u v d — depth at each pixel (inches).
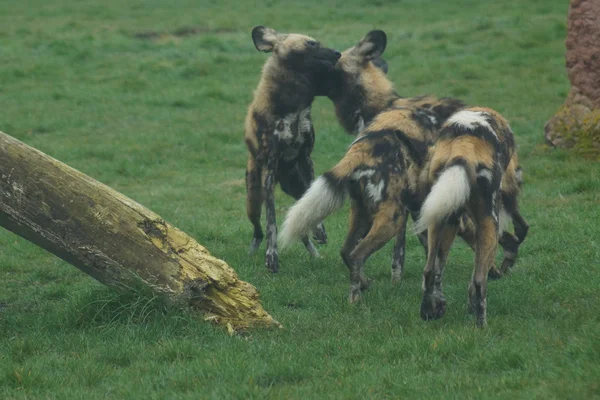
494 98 1184.2
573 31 895.7
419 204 474.0
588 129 872.9
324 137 1057.5
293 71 608.7
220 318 443.5
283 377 366.6
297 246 671.8
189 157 1031.0
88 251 446.0
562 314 442.0
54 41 1612.9
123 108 1256.2
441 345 389.4
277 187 898.1
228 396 340.8
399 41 1551.4
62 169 445.7
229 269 452.8
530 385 338.6
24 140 1101.7
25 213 442.3
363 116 618.5
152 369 382.3
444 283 544.7
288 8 1958.7
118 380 371.9
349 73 617.3
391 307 491.2
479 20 1614.2
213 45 1592.0
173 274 442.0
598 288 485.1
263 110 617.9
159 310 444.5
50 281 590.9
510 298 479.2
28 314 490.6
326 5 1974.7
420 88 1263.5
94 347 419.5
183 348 402.3
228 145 1072.2
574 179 782.5
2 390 364.2
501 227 522.9
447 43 1505.9
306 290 536.7
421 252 643.5
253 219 652.7
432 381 351.6
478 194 426.6
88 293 472.7
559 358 365.1
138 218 445.7
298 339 428.8
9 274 611.5
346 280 565.3
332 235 695.1
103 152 1037.8
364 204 500.1
